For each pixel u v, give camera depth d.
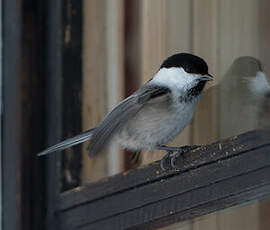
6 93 6.87
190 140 5.93
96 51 6.84
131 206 5.86
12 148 6.79
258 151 5.12
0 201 6.84
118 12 6.78
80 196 6.34
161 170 5.65
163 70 5.59
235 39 5.82
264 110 5.25
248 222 5.93
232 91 5.54
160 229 5.97
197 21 6.12
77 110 6.75
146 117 5.57
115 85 6.81
